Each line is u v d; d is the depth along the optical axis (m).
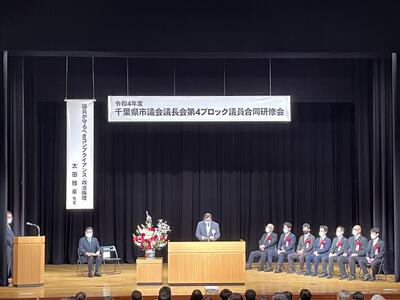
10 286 11.02
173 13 11.18
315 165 14.52
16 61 12.85
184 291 10.34
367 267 11.63
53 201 14.12
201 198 14.39
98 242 13.39
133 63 13.69
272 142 14.55
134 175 14.31
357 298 5.79
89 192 11.83
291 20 11.22
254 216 14.45
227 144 14.50
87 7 11.09
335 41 11.22
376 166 13.12
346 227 14.42
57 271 12.97
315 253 12.17
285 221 14.48
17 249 11.01
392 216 12.80
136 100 11.70
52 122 14.14
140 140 14.38
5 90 11.10
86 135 11.84
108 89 13.64
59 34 11.04
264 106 11.74
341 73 13.89
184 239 14.31
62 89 13.59
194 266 10.92
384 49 11.21
